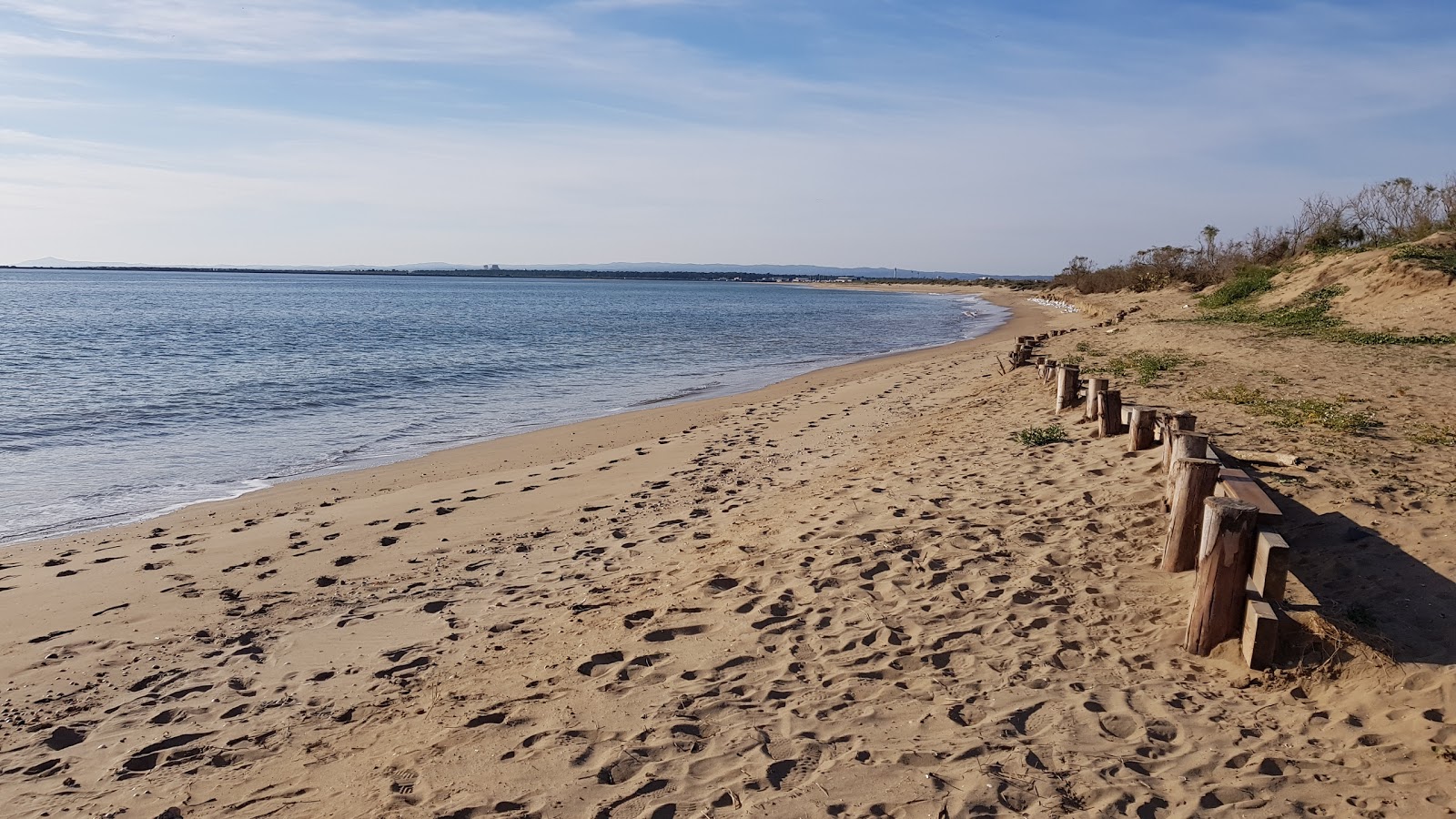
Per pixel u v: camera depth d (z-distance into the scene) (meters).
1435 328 18.95
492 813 3.82
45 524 9.56
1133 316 33.88
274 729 4.95
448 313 60.81
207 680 5.67
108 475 12.00
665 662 5.30
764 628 5.70
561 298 104.00
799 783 3.90
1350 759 3.88
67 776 4.52
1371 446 8.42
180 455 13.40
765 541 7.66
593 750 4.32
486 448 13.95
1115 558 6.41
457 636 6.22
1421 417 10.02
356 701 5.25
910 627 5.57
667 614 6.09
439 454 13.48
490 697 5.05
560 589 7.14
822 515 8.23
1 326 40.06
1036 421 11.98
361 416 17.36
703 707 4.68
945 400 16.64
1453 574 5.26
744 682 4.95
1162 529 6.77
